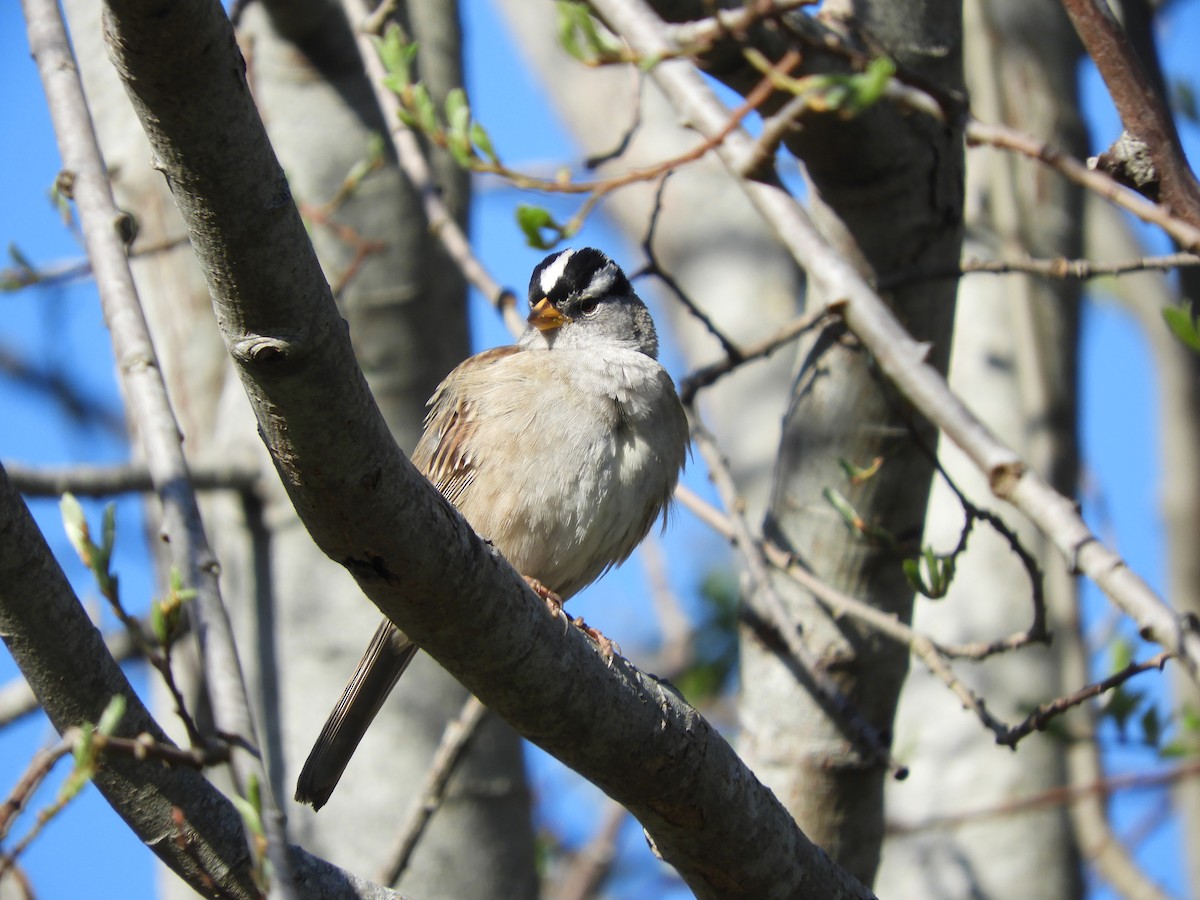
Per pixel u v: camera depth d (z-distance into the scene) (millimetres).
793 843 7227
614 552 9672
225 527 11008
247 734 5797
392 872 9055
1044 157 6680
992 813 11023
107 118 11898
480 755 10781
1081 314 12461
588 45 7523
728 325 16859
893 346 7465
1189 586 12742
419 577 5824
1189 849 12594
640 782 6754
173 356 11562
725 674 15578
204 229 5016
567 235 8062
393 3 10078
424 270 11367
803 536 9930
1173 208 6438
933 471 9883
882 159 9391
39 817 5191
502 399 9375
